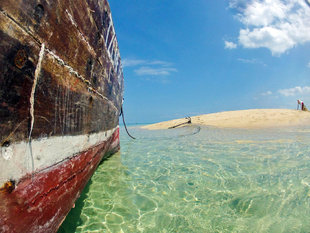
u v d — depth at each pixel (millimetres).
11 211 1357
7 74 1230
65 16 1831
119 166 5527
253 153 6043
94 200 3479
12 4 1229
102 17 2904
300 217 2738
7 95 1245
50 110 1733
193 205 3246
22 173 1429
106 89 3848
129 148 8539
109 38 3486
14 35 1259
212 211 3043
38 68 1514
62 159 2033
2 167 1246
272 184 3742
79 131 2457
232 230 2584
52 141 1814
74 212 3078
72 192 2369
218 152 6531
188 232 2588
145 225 2756
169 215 2988
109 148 5910
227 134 10523
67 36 1911
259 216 2836
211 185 3941
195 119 18391
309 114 14797
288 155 5562
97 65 2957
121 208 3209
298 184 3643
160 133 14172
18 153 1376
